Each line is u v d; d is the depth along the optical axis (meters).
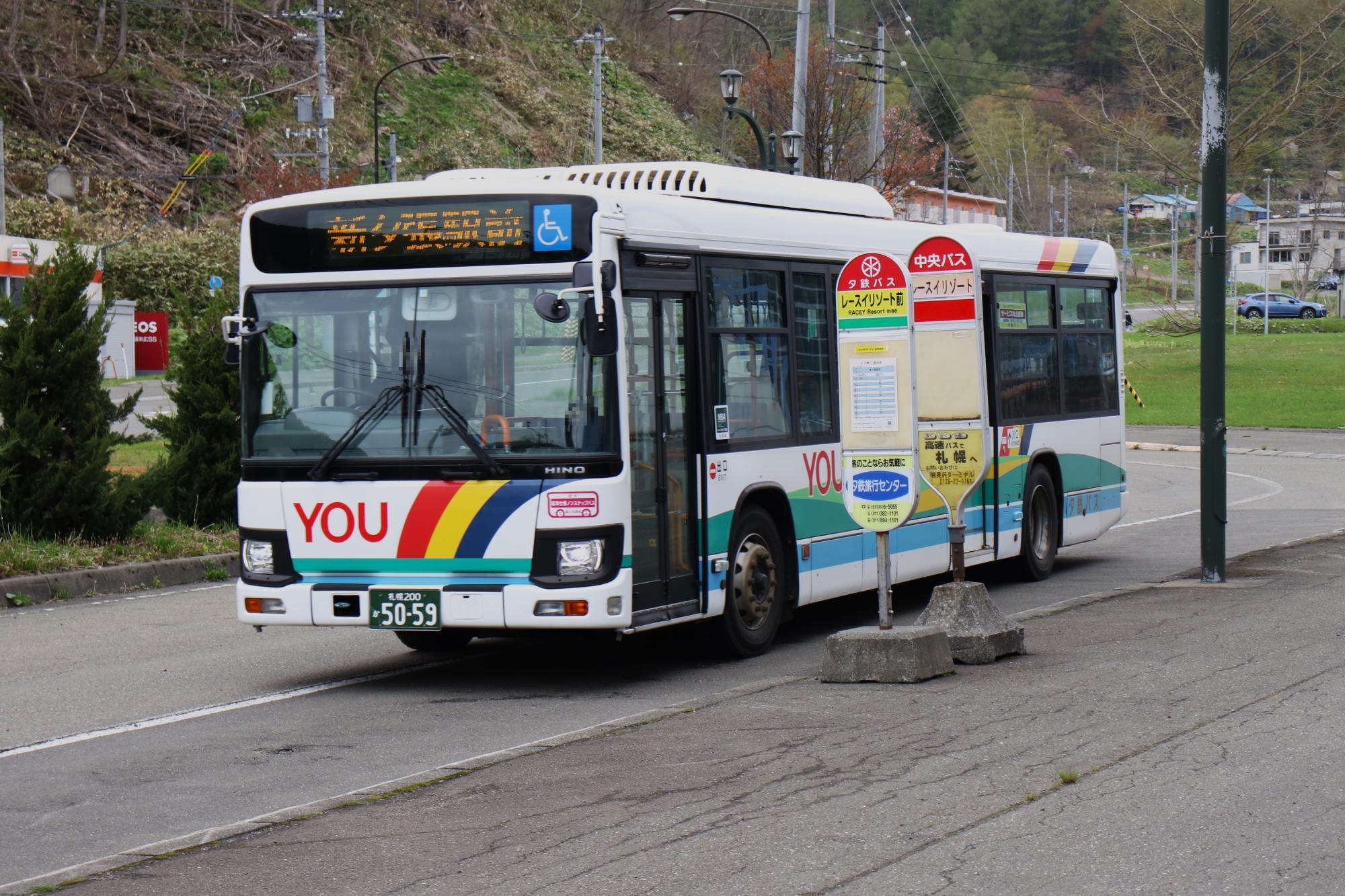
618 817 6.51
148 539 16.50
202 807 7.09
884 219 13.31
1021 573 15.02
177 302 18.64
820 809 6.55
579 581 9.38
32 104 54.47
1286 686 8.83
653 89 82.50
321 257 9.98
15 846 6.51
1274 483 27.64
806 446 11.73
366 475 9.74
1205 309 13.66
